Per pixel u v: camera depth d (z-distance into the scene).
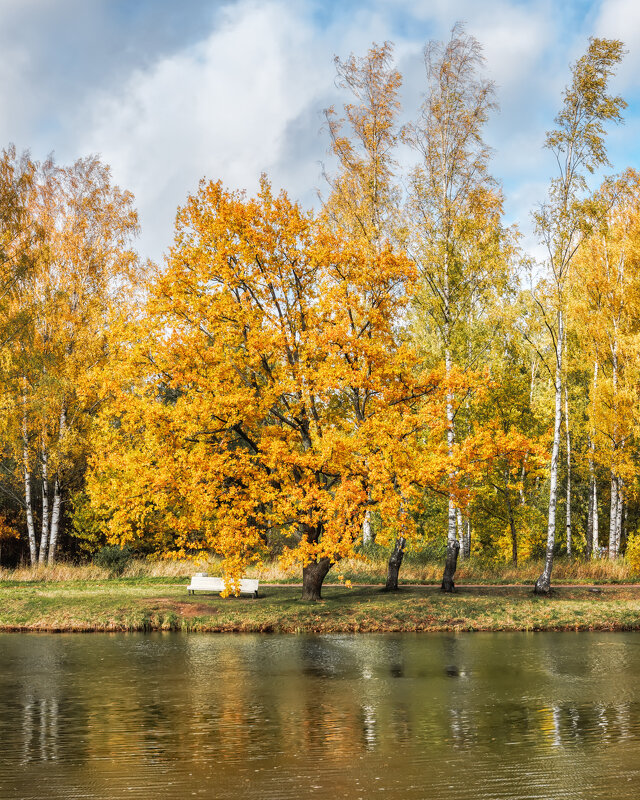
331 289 21.59
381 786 7.96
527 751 9.30
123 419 21.67
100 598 24.48
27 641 19.48
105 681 14.31
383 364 22.00
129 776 8.37
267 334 21.02
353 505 19.81
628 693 13.05
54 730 10.57
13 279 31.44
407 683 14.00
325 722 10.98
